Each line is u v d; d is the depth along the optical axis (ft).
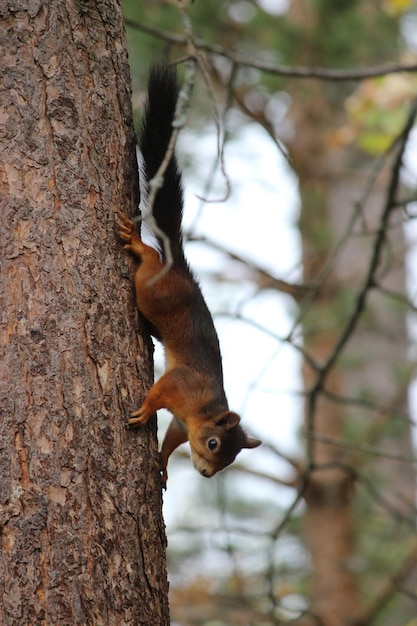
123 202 26.48
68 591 22.66
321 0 59.52
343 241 41.65
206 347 32.53
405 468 68.54
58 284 24.43
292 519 63.67
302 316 40.60
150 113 30.86
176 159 31.17
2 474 23.03
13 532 22.72
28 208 24.63
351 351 64.44
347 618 60.08
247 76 59.77
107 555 23.34
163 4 55.47
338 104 67.51
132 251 26.50
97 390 24.31
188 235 32.55
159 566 24.61
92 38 26.50
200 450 33.09
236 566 45.80
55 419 23.54
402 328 64.59
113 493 23.86
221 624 58.44
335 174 67.21
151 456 25.27
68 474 23.34
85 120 25.88
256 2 60.18
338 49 60.85
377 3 61.57
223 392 33.65
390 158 46.85
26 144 25.00
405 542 60.95
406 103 55.31
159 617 24.16
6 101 25.14
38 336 23.91
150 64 31.24
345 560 61.41
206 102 57.21
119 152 26.55
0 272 24.21
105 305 25.14
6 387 23.52
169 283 30.71
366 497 64.54
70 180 25.22
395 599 63.57
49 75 25.59
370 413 66.64
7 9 25.62
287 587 62.13
